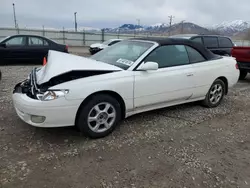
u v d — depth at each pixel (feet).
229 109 15.37
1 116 12.59
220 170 8.57
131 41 13.56
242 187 7.69
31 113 9.35
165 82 12.05
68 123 9.75
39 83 9.75
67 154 9.20
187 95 13.44
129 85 10.83
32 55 33.47
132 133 11.24
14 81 21.42
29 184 7.39
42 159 8.79
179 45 13.19
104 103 10.41
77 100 9.52
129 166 8.56
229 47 31.09
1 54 31.73
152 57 11.89
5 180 7.51
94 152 9.43
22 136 10.51
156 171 8.34
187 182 7.82
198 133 11.57
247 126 12.71
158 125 12.30
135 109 11.55
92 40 113.91
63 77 9.76
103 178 7.83
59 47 35.17
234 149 10.16
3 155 8.93
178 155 9.45
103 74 10.37
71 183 7.52
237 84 23.65
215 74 14.56
